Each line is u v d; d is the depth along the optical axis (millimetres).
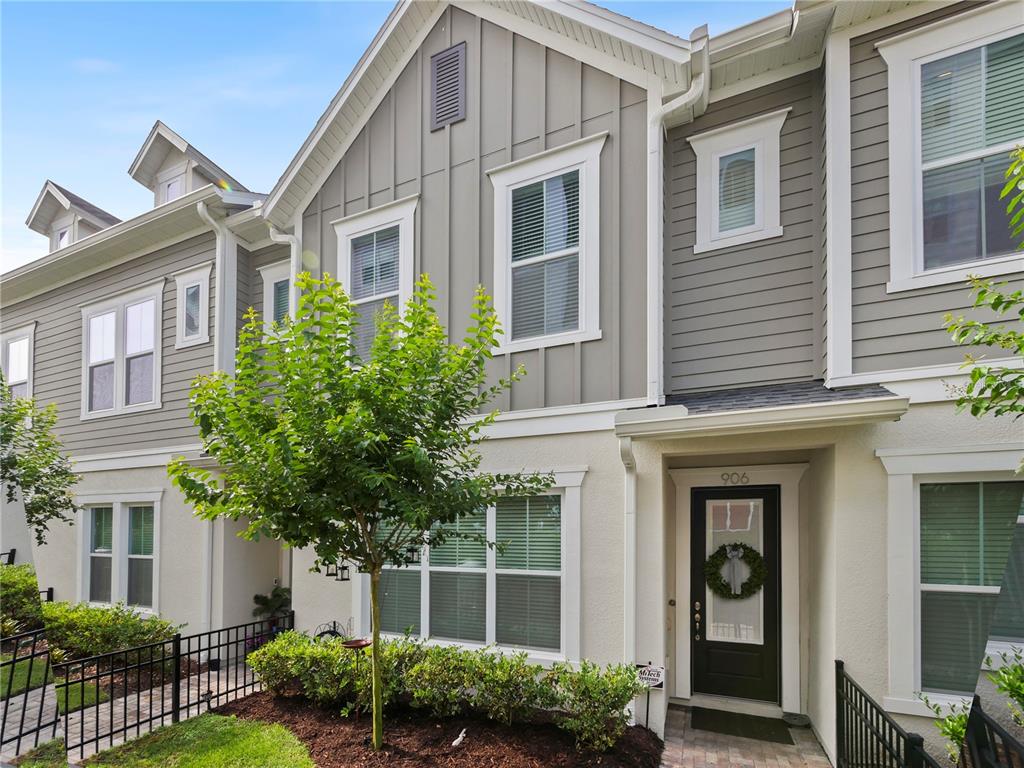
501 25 6484
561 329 5961
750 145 5707
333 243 7473
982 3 4484
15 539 3330
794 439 4750
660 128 5578
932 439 4336
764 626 5906
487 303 6297
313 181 7660
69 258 10406
